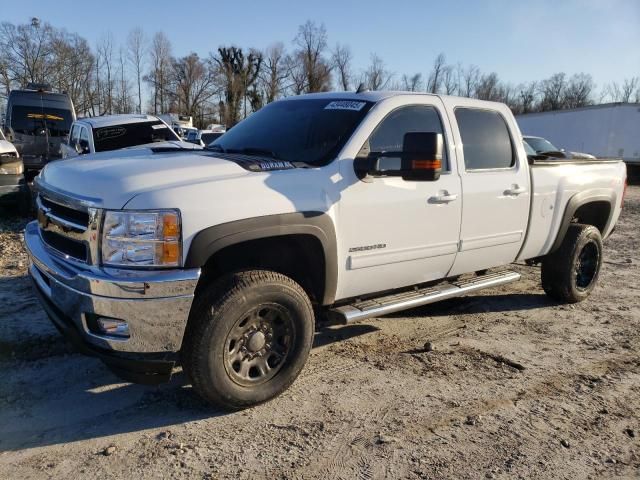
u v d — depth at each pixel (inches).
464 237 181.2
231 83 2165.4
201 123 2290.8
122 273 119.2
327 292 149.4
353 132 155.0
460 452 123.8
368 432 130.8
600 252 240.1
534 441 129.3
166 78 2218.3
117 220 119.0
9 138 642.2
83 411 137.3
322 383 155.9
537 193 205.3
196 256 121.6
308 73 1968.5
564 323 213.8
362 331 198.2
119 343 121.3
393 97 166.9
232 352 133.7
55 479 110.9
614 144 936.9
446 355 178.2
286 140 164.6
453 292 184.4
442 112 177.2
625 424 138.5
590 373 167.9
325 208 142.4
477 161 186.2
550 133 1044.5
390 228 158.9
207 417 135.9
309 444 125.2
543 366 172.1
